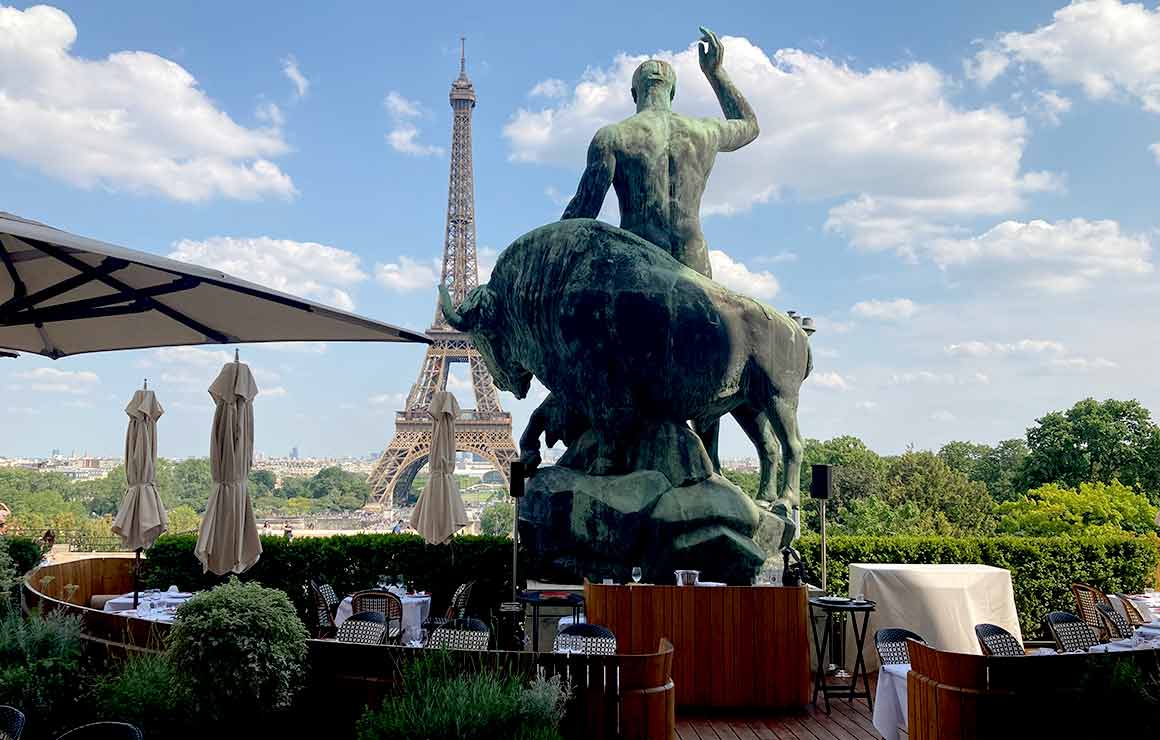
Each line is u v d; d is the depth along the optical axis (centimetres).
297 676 894
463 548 1822
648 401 1714
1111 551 1950
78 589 1839
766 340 1761
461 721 747
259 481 17175
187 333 912
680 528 1614
